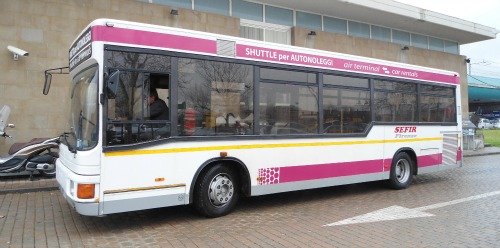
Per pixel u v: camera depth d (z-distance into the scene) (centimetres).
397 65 1027
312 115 845
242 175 754
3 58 1123
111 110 610
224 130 722
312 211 782
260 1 1627
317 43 1752
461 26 2158
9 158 1006
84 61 643
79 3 1210
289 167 802
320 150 852
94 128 604
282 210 788
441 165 1134
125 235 620
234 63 739
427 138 1095
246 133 748
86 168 591
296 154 813
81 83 666
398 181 1020
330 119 877
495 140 2969
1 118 1049
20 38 1139
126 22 630
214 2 1512
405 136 1036
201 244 577
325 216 742
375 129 963
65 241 589
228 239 600
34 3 1155
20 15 1139
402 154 1034
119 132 616
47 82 816
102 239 600
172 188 662
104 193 600
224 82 726
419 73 1084
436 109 1132
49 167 1040
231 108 732
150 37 648
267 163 771
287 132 805
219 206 727
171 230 646
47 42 1170
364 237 614
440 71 1148
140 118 636
